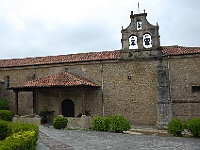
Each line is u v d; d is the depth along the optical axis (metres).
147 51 23.92
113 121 18.55
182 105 22.47
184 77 22.75
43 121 23.83
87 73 25.47
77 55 27.42
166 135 17.38
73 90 24.62
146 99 23.38
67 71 26.16
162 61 23.48
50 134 16.25
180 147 12.08
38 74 27.25
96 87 24.55
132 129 20.86
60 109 22.83
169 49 24.62
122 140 14.23
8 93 28.50
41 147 11.67
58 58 27.66
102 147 11.99
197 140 14.61
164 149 11.55
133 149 11.53
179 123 17.09
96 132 17.86
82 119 20.72
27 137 9.12
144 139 14.77
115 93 24.33
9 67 28.31
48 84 22.67
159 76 21.80
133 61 24.22
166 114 20.92
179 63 23.05
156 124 22.58
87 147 11.94
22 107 27.77
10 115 24.44
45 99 25.97
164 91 21.38
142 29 24.39
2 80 28.86
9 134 12.79
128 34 24.72
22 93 27.97
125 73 24.31
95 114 24.58
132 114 23.61
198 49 23.19
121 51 24.55
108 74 24.78
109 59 24.69
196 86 22.28
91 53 27.19
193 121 16.62
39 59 28.70
